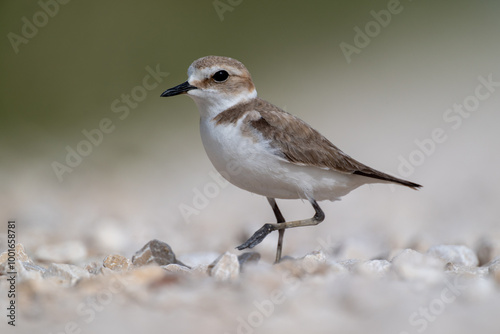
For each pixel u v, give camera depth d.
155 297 6.88
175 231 13.87
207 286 7.30
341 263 8.79
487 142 20.53
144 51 27.38
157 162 21.45
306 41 30.19
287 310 6.54
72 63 26.39
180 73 27.27
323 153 9.27
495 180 16.94
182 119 26.08
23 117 24.92
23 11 25.58
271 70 29.03
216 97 9.45
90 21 27.27
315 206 9.40
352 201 16.23
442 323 6.08
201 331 6.10
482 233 11.74
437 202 15.77
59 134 24.20
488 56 28.86
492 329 5.87
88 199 17.19
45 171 20.02
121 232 13.16
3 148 22.41
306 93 27.48
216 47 28.55
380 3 31.39
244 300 6.80
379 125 23.31
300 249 11.81
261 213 15.54
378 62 29.92
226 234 13.56
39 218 14.53
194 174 19.91
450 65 28.62
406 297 6.75
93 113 25.42
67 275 7.67
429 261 8.17
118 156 22.05
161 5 28.56
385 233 12.66
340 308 6.52
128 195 17.72
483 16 32.34
